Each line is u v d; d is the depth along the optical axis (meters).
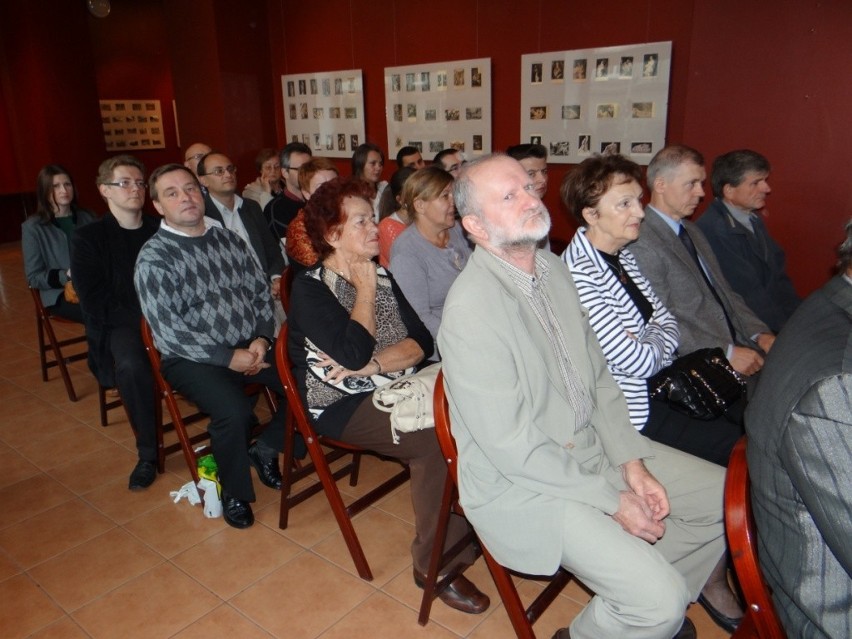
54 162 7.30
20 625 1.85
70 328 4.66
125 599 1.95
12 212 7.70
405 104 4.92
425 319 2.41
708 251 2.49
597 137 4.06
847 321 1.03
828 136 3.13
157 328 2.31
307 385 1.95
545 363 1.46
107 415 3.21
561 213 4.34
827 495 0.96
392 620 1.85
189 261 2.42
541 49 4.18
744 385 1.93
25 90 7.26
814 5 3.03
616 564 1.29
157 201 2.40
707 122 3.44
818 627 1.04
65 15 7.10
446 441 1.51
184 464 2.77
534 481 1.36
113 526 2.33
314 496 2.50
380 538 2.23
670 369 1.91
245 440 2.25
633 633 1.30
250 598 1.95
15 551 2.19
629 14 3.80
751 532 1.12
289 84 5.63
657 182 2.35
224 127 5.53
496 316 1.40
